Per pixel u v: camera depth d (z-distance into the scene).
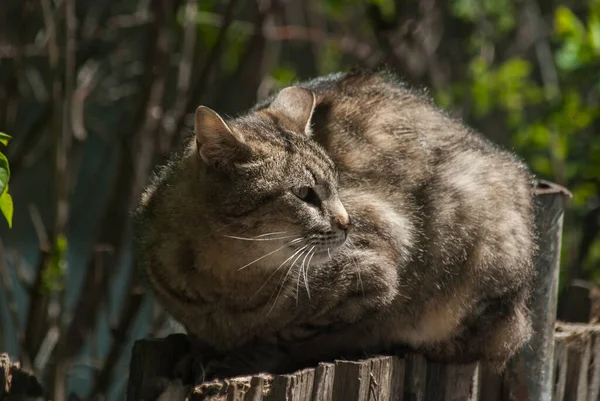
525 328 9.70
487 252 9.34
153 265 8.72
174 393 7.25
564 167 16.66
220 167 8.48
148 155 13.63
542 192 10.05
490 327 9.46
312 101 9.27
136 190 13.54
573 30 15.30
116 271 13.66
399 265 8.99
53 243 11.87
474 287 9.34
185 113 13.01
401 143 9.41
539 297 9.96
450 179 9.41
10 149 14.01
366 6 16.61
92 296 13.33
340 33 18.89
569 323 11.33
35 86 16.09
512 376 9.85
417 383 8.90
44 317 12.54
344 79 10.24
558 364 10.25
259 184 8.49
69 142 12.38
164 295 8.78
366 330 9.19
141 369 8.29
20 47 13.05
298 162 8.62
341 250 8.64
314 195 8.69
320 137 9.30
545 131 16.33
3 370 7.42
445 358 9.44
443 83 18.08
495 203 9.50
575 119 16.17
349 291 8.69
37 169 24.36
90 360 14.94
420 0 16.45
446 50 19.92
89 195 15.67
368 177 9.19
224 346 8.84
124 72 18.06
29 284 12.65
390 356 8.38
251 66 16.00
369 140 9.37
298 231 8.56
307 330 8.84
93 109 21.17
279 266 8.55
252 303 8.60
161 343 8.39
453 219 9.30
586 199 16.61
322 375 7.47
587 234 16.12
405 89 10.34
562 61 15.24
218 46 13.22
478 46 18.53
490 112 20.98
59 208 11.88
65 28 13.09
